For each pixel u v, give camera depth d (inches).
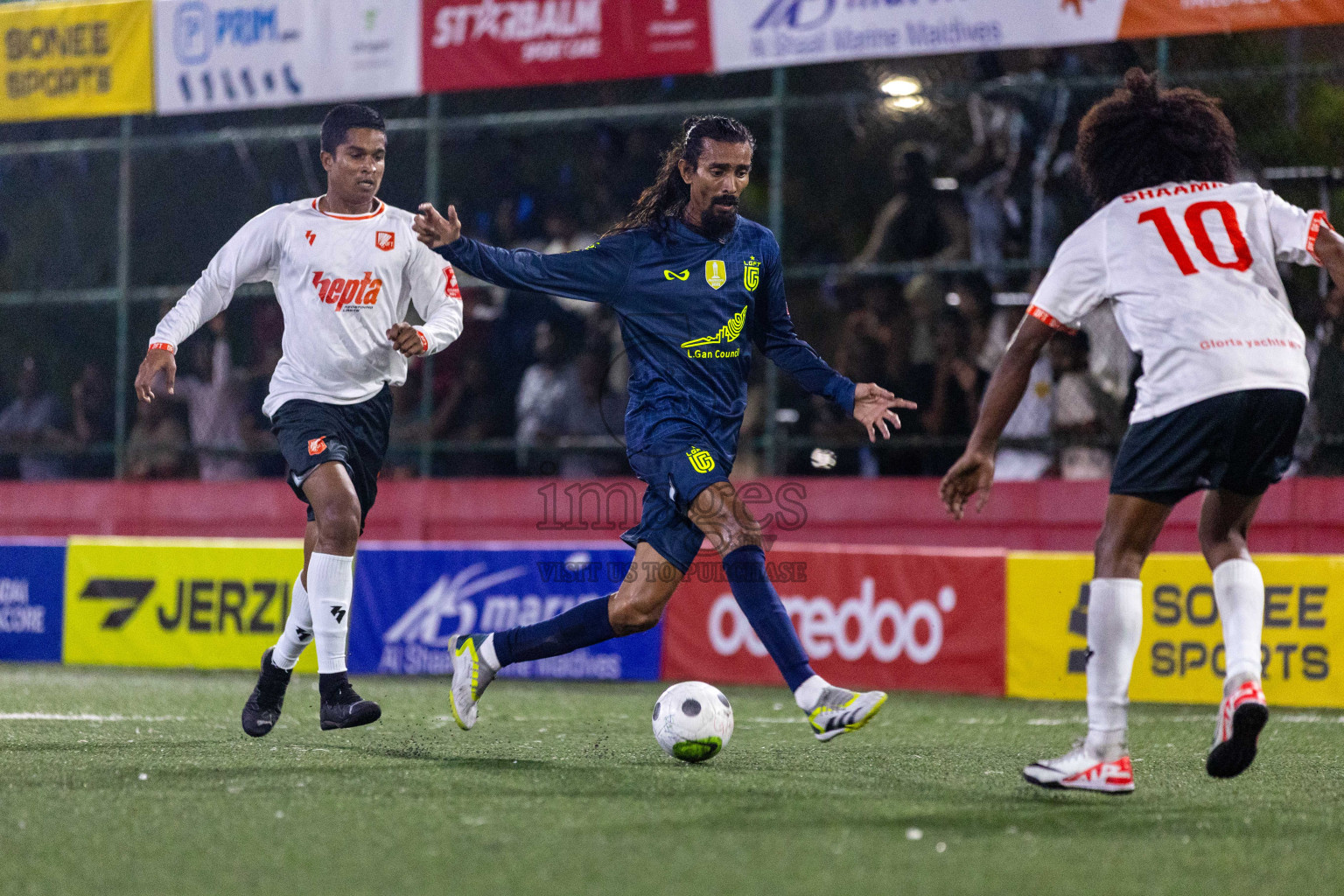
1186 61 1203.9
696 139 516.1
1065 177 1249.4
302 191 1461.6
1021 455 1212.5
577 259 511.5
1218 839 377.4
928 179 1300.4
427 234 491.5
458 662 567.2
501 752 561.3
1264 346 426.3
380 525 1285.7
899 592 981.8
